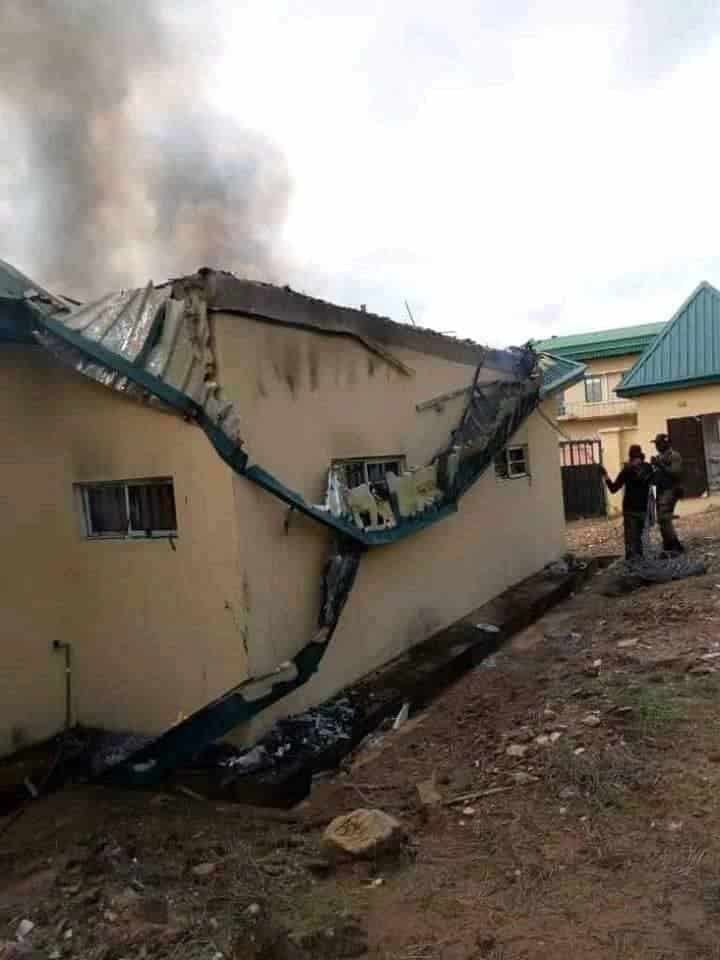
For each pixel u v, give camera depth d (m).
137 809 5.03
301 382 6.31
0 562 5.78
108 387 5.62
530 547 11.34
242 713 5.29
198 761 5.34
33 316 5.73
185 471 5.55
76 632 6.21
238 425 5.40
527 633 9.09
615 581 11.09
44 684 6.05
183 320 5.34
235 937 3.50
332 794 5.11
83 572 6.14
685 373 20.48
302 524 6.13
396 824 4.30
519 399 10.15
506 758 5.29
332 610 6.11
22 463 5.96
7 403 5.88
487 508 9.97
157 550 5.76
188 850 4.39
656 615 8.53
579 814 4.39
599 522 20.70
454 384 9.04
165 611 5.77
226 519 5.41
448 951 3.33
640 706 5.69
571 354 29.39
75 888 4.04
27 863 4.42
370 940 3.46
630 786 4.59
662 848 3.94
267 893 3.88
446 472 8.23
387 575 7.57
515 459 11.23
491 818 4.48
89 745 5.89
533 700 6.42
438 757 5.56
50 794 5.43
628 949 3.23
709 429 20.53
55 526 6.17
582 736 5.36
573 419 28.89
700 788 4.46
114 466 5.87
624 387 21.39
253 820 4.77
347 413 6.95
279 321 5.99
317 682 6.38
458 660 7.63
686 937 3.26
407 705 6.62
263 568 5.65
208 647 5.58
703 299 21.64
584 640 8.25
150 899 3.85
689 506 20.44
